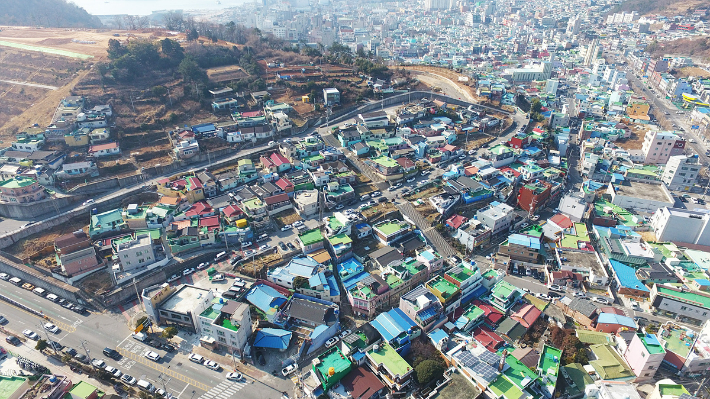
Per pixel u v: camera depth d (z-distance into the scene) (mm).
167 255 125188
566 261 124000
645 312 110688
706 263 123375
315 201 144750
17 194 135875
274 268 122250
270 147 181125
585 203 146125
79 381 91438
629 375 90188
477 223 136875
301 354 99188
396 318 102625
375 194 156375
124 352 99500
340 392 87375
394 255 124438
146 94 198125
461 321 102812
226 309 99625
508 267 127250
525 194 153250
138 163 163875
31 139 164750
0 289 118938
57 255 121312
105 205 145250
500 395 80938
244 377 93812
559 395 87062
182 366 96312
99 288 114188
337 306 109750
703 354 91125
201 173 156250
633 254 124500
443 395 83812
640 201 153750
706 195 163125
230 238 130875
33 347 101062
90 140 168500
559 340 98500
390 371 88812
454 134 193000
